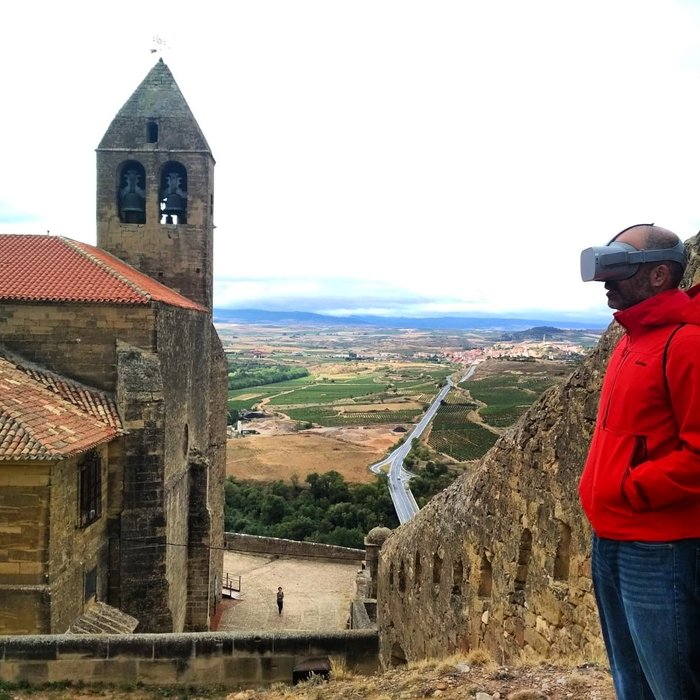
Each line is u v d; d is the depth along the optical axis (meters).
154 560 20.67
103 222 30.23
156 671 13.69
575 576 8.07
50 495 15.86
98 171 30.16
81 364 21.03
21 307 20.86
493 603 10.52
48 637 13.60
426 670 9.62
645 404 3.79
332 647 15.04
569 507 8.24
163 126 30.25
